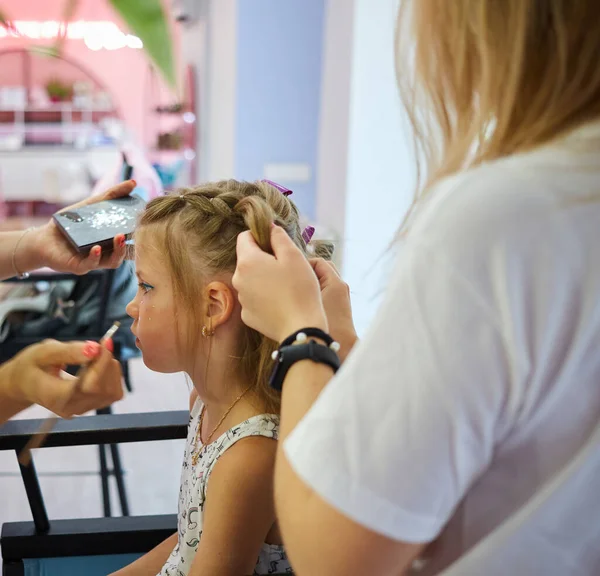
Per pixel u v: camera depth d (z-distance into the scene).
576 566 0.52
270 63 4.43
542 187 0.47
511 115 0.51
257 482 0.83
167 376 2.78
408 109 0.58
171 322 0.90
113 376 0.85
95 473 2.36
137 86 7.66
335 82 3.79
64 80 8.11
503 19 0.49
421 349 0.47
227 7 4.58
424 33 0.54
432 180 0.55
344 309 0.81
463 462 0.47
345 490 0.47
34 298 2.44
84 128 7.96
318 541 0.49
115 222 1.23
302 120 4.54
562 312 0.46
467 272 0.46
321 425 0.49
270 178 4.58
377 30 3.52
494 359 0.46
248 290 0.67
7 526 1.11
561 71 0.48
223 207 0.89
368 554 0.48
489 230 0.46
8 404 0.88
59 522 1.13
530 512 0.51
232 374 0.88
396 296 0.49
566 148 0.48
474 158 0.53
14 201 7.41
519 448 0.50
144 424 1.15
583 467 0.49
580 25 0.47
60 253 1.21
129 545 1.11
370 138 3.63
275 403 0.87
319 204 4.15
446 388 0.46
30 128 7.90
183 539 0.93
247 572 0.84
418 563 0.58
